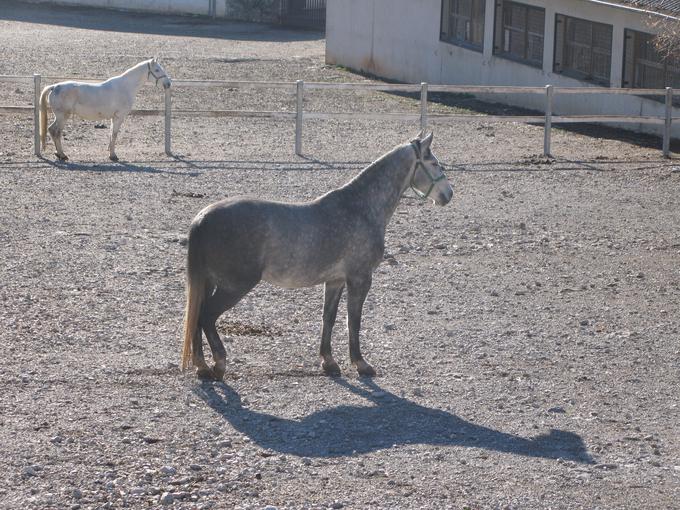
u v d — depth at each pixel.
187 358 11.09
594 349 13.16
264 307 14.20
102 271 15.34
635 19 28.67
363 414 10.95
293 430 10.48
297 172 22.70
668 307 14.94
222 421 10.60
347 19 41.22
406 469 9.72
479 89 26.02
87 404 10.81
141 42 46.25
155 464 9.58
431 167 12.20
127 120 28.52
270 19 55.69
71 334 12.80
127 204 19.33
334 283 12.02
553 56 31.98
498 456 10.07
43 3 58.91
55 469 9.39
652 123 28.80
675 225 19.58
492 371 12.30
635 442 10.51
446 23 36.91
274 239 11.18
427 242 17.83
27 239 16.80
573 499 9.25
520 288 15.56
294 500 9.03
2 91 31.69
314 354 12.62
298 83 24.62
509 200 21.12
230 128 27.92
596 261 17.16
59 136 22.78
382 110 31.83
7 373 11.49
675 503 9.25
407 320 13.96
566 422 10.95
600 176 23.64
